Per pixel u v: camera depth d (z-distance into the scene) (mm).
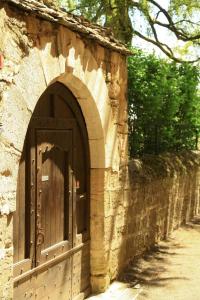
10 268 3355
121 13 9703
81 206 5164
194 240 8508
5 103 3262
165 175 8273
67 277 4770
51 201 4426
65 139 4684
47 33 3836
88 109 4973
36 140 4102
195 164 11039
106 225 5395
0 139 3213
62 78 4324
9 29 3295
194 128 10922
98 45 4922
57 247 4500
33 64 3635
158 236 8047
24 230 3949
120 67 5598
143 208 7031
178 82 9508
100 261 5348
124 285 5711
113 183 5590
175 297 5395
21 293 3850
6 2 3238
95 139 5215
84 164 5215
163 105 8781
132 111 8273
